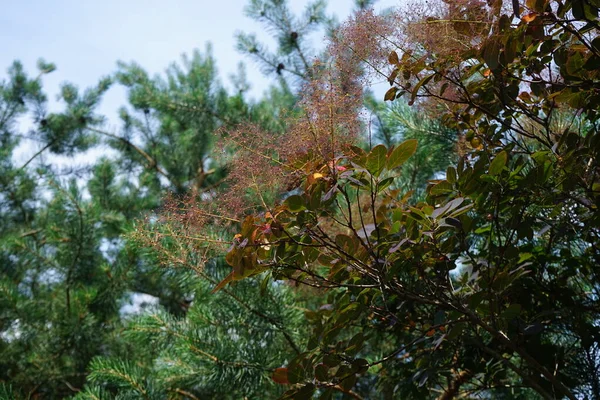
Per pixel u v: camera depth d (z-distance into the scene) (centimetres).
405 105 367
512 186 202
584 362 252
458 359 252
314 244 191
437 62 202
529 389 306
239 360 323
